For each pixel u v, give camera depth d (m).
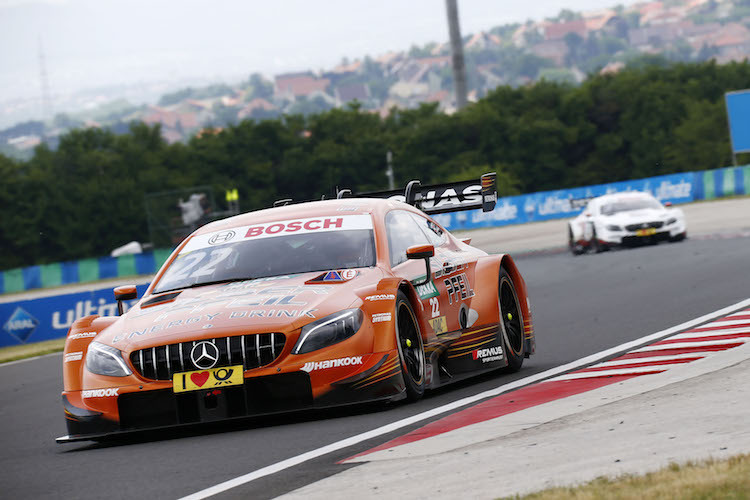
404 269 23.88
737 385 19.12
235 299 21.89
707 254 66.56
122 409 21.09
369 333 21.33
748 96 173.50
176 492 15.86
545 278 65.88
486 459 15.62
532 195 160.25
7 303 65.88
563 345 32.16
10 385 41.72
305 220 25.31
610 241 85.12
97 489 16.89
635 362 25.19
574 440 16.28
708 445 14.71
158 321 21.67
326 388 20.70
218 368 20.61
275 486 15.47
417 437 18.16
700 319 33.59
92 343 22.06
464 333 25.52
